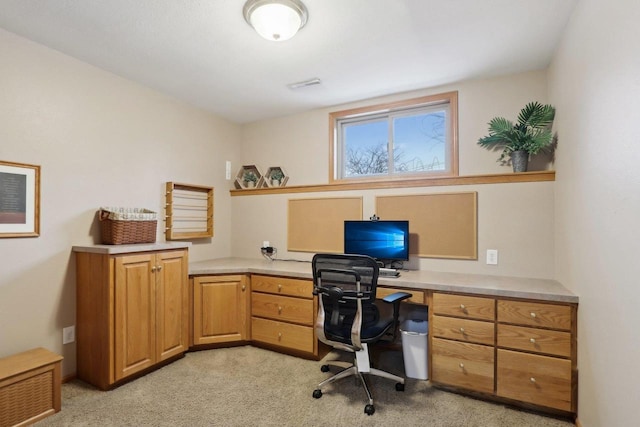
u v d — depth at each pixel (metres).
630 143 1.21
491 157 2.71
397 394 2.21
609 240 1.40
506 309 2.03
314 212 3.46
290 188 3.59
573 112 1.89
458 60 2.46
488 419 1.92
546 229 2.46
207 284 2.93
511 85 2.66
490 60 2.45
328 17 1.94
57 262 2.31
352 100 3.28
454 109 2.86
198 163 3.52
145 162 2.97
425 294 2.30
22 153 2.14
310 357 2.75
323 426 1.86
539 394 1.93
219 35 2.15
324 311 2.28
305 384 2.34
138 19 1.96
